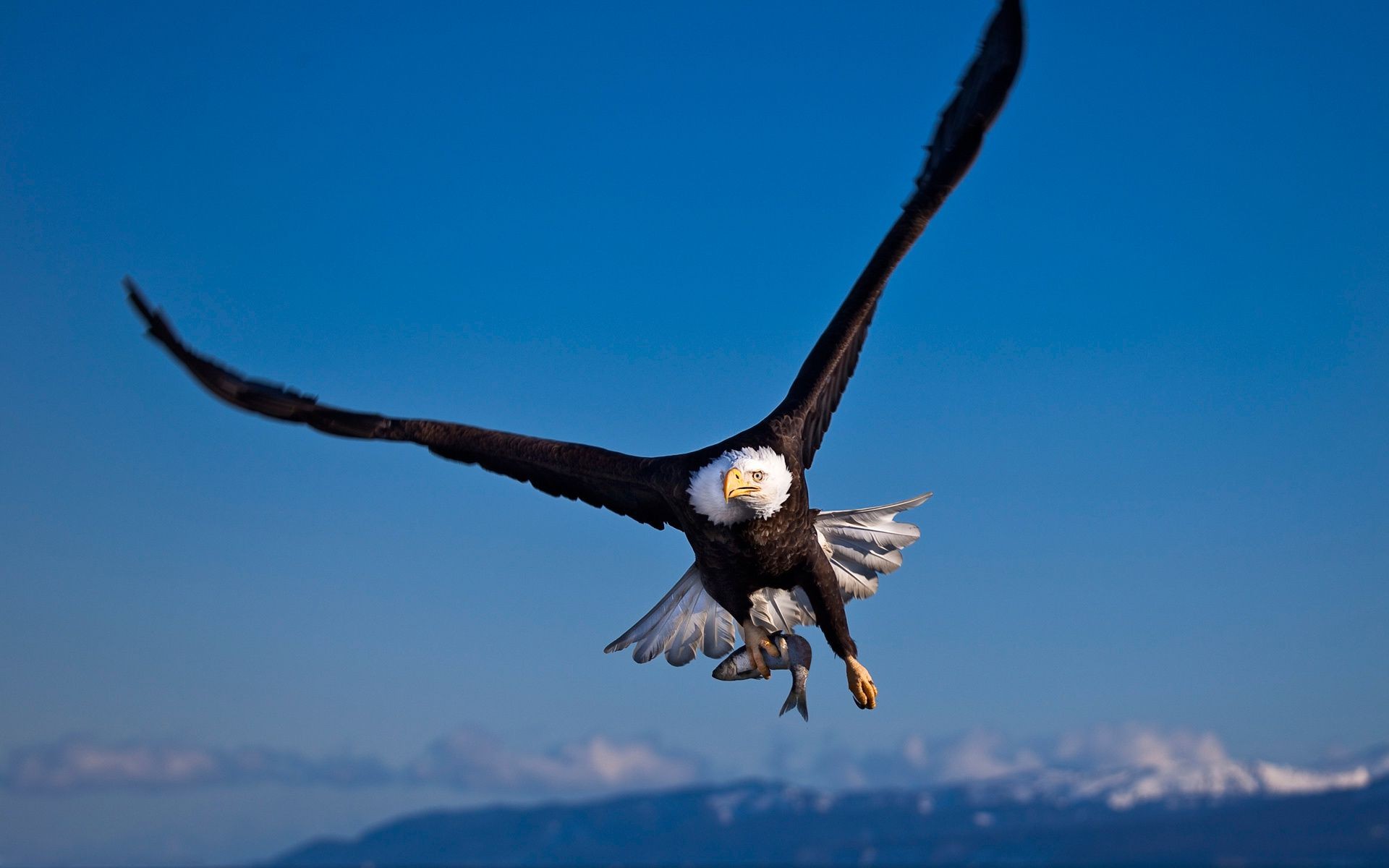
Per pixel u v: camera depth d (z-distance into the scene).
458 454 8.95
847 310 8.13
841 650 8.33
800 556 8.02
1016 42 7.77
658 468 8.16
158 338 8.84
